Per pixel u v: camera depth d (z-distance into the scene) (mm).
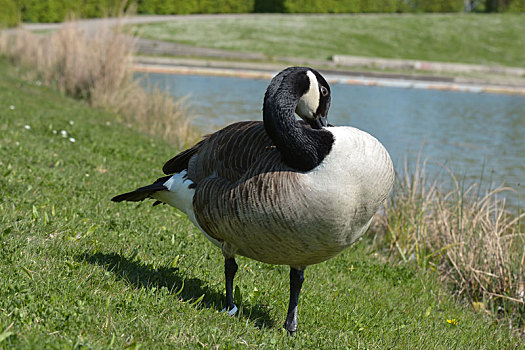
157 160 10672
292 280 4453
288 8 56219
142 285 4508
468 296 7324
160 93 15539
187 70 29172
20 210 5801
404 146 15992
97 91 15516
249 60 34500
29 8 39531
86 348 3295
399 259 8086
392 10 59938
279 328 4676
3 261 4422
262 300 5156
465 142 17016
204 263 5723
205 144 4441
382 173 3828
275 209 3742
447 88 30141
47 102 14359
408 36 45750
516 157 15305
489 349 5500
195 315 4266
